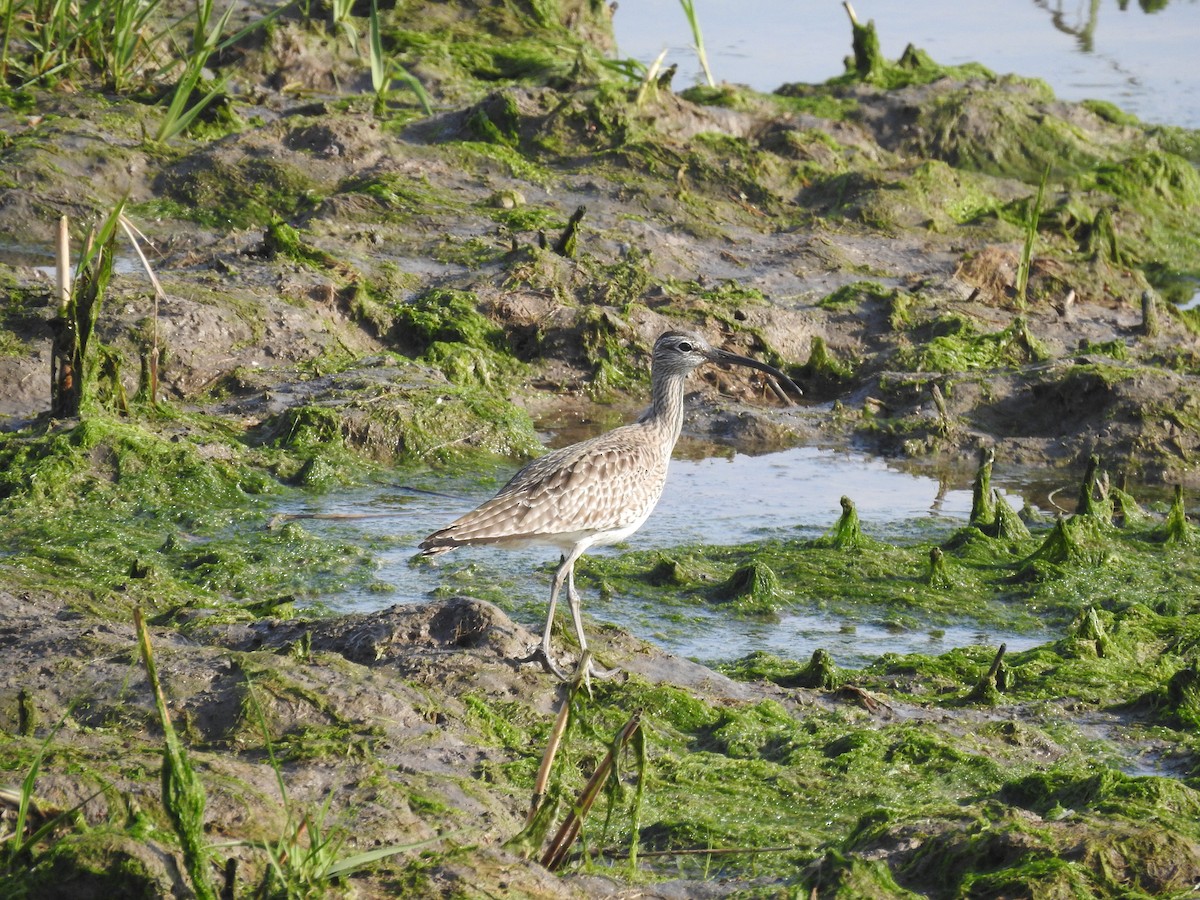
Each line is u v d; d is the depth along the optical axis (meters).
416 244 21.80
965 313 21.42
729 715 9.73
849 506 14.37
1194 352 20.19
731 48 36.56
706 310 20.44
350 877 6.59
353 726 8.49
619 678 10.13
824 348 20.14
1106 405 18.41
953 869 7.24
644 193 24.75
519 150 26.02
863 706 10.41
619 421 18.75
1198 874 7.03
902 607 13.13
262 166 24.00
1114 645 11.84
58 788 7.02
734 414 18.75
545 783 7.27
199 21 25.36
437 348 18.92
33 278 19.36
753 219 25.03
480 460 16.67
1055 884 6.80
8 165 23.19
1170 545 14.54
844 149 28.56
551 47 32.22
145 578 11.96
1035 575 13.64
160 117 25.73
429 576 13.14
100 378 15.57
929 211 25.94
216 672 8.85
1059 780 8.45
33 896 6.10
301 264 20.02
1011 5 43.12
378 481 15.79
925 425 18.36
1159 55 38.09
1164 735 10.03
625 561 13.84
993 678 10.74
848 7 32.53
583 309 19.94
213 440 15.47
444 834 7.33
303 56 29.48
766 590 13.16
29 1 27.34
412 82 19.78
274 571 12.92
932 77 32.88
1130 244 27.27
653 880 7.29
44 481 14.02
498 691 9.42
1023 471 17.70
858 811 8.53
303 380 17.58
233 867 6.18
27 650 9.20
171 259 20.64
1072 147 30.33
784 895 6.99
